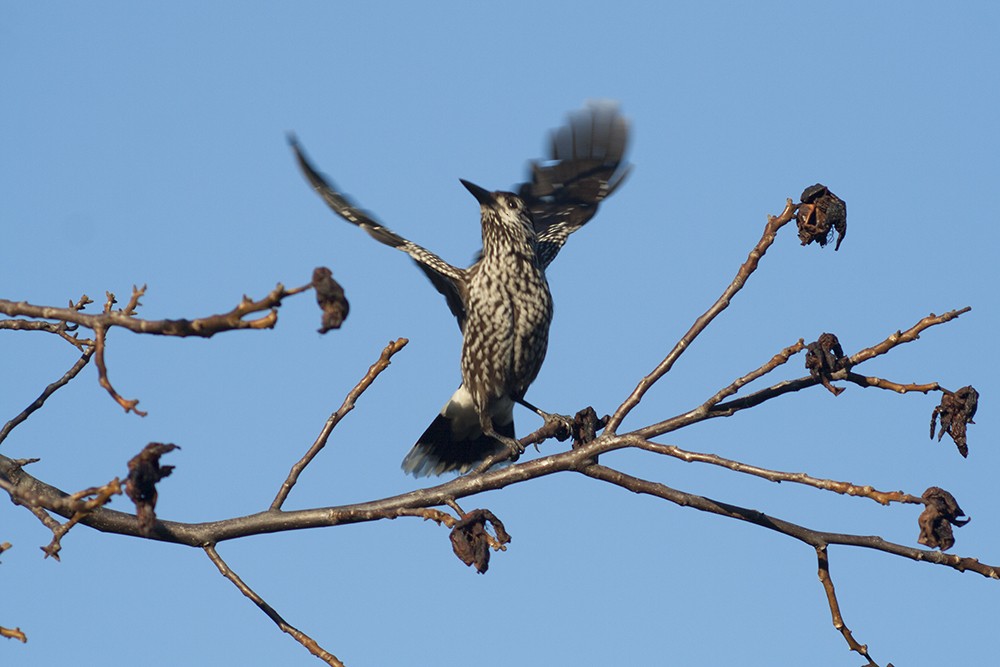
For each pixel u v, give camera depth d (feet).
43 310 25.95
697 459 32.96
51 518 28.14
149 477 25.75
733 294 35.91
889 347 33.17
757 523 33.83
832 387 33.55
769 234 35.94
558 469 35.04
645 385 35.81
